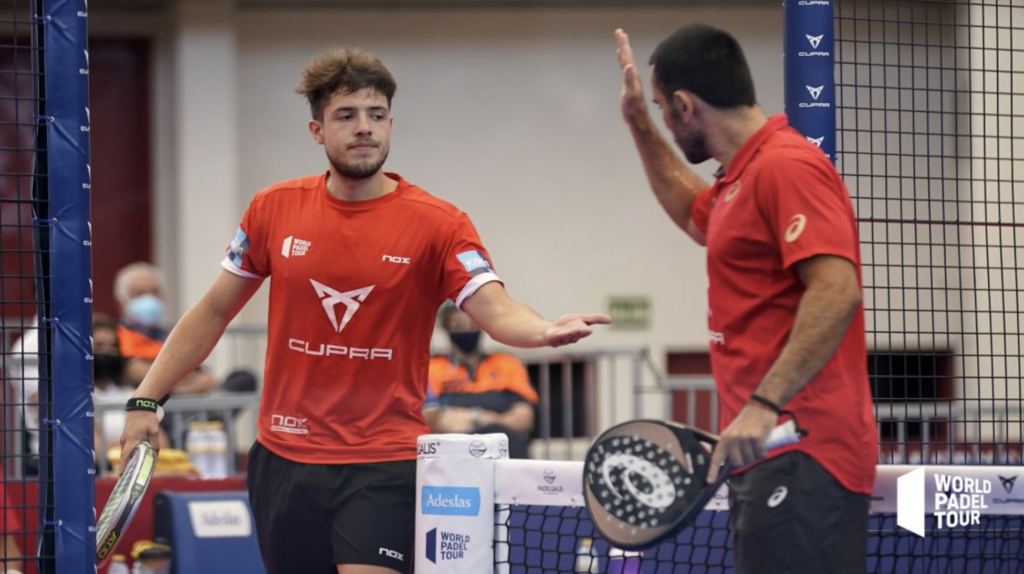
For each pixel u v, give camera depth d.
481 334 11.40
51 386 5.22
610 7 17.95
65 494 5.17
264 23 17.61
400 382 5.48
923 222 5.72
